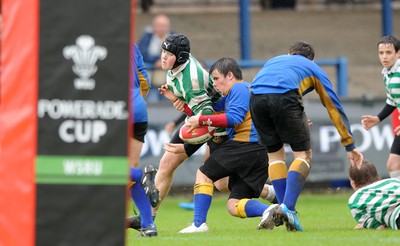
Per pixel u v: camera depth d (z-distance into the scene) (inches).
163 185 1114.1
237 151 1047.0
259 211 1039.0
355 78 2940.5
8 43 617.3
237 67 1017.5
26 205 615.8
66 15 611.5
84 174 616.4
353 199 1015.6
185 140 1039.6
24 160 615.2
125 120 615.8
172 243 884.0
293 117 952.3
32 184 615.2
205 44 3112.7
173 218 1378.0
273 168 1005.8
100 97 614.5
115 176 617.0
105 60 612.7
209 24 3265.3
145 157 1672.0
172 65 1000.9
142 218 977.5
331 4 3449.8
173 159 1102.4
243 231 1017.5
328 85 959.0
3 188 617.0
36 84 613.3
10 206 617.0
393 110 1234.0
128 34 613.3
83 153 615.2
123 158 617.0
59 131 614.5
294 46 1021.2
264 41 3189.0
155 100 1822.1
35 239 616.4
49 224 615.8
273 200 1137.4
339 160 1718.8
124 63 613.3
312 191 1851.6
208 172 1045.8
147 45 2012.8
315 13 3398.1
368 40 3235.7
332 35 3255.4
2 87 617.0
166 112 1694.1
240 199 1070.4
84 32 611.5
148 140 1676.9
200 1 3415.4
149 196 979.9
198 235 977.5
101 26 612.1
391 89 1208.2
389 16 2106.3
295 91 951.6
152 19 3230.8
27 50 613.9
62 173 615.8
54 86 613.3
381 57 1200.8
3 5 617.9
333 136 1720.0
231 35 3189.0
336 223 1204.5
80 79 613.3
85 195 616.4
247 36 2016.5
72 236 617.0
